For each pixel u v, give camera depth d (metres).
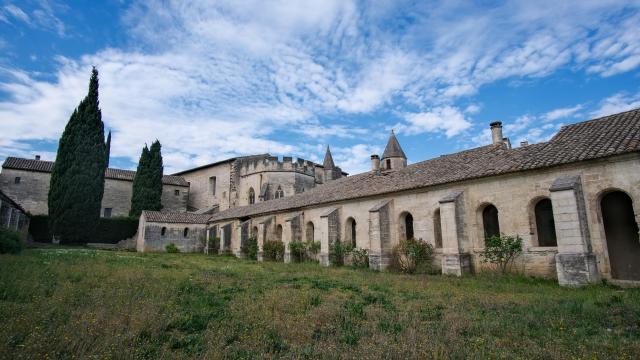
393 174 28.05
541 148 18.72
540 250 16.70
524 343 6.61
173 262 26.52
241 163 57.62
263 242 34.88
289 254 31.38
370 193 25.84
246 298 10.83
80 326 6.50
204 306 9.64
